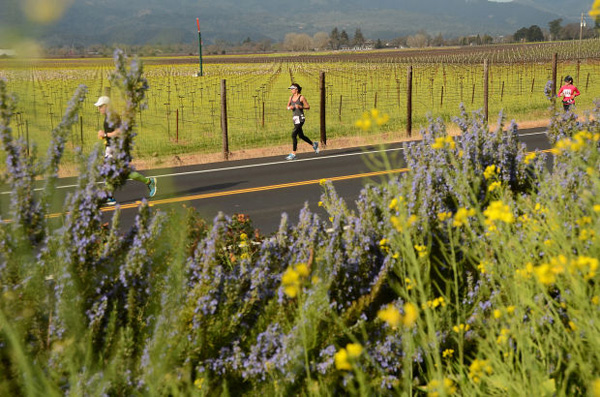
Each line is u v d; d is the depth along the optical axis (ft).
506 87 133.28
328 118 84.58
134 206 30.58
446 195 15.01
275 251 11.87
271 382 9.00
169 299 8.36
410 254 7.87
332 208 15.44
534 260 10.07
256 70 243.81
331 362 8.54
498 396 7.44
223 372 9.16
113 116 9.23
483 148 19.51
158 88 153.99
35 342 7.61
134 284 9.39
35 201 8.11
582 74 164.96
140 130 70.23
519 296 8.30
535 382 6.68
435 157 16.99
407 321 5.86
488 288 10.34
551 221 9.62
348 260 11.54
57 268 8.38
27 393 6.51
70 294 8.36
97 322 8.62
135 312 9.30
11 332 6.56
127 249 10.14
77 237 8.99
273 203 31.63
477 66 212.23
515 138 20.88
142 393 7.75
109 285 9.48
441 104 95.91
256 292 10.41
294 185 36.42
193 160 46.91
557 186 12.35
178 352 8.42
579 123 26.86
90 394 7.15
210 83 170.71
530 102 98.99
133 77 8.77
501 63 222.89
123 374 7.81
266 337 9.45
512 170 19.71
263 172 41.68
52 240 8.40
